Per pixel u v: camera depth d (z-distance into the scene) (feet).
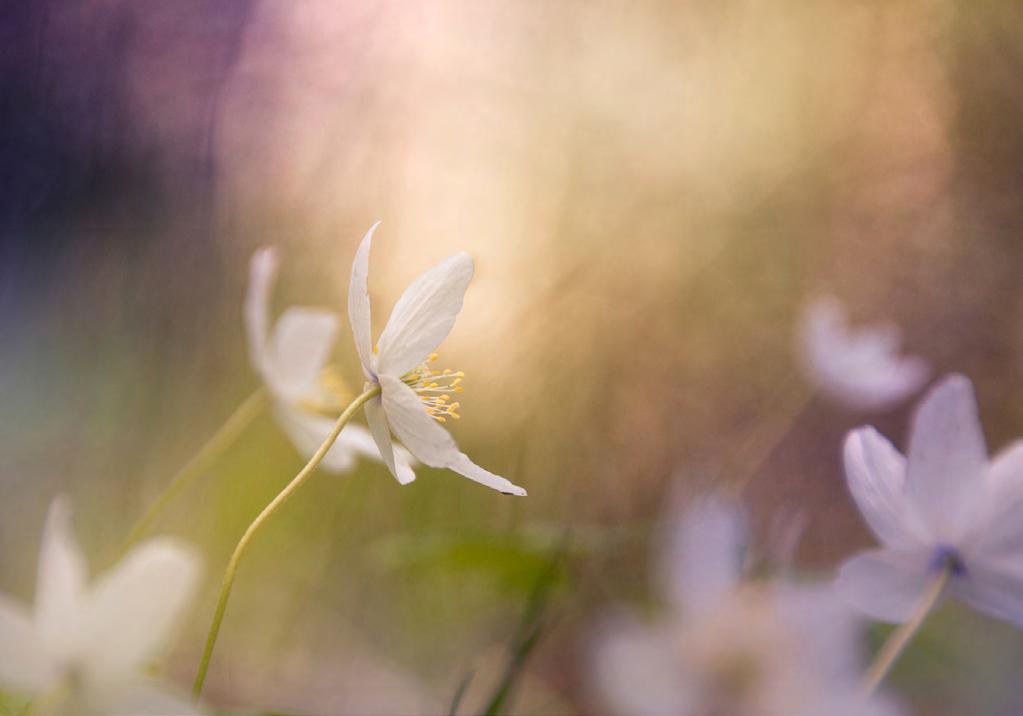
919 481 0.83
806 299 3.16
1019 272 3.27
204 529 1.80
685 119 3.09
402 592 1.59
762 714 0.66
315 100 2.53
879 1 3.49
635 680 0.67
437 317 0.90
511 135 2.74
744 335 3.04
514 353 2.58
